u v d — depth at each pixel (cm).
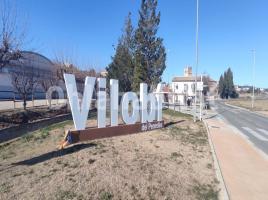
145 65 3478
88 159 1080
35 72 2958
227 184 988
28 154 1189
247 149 1580
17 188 816
